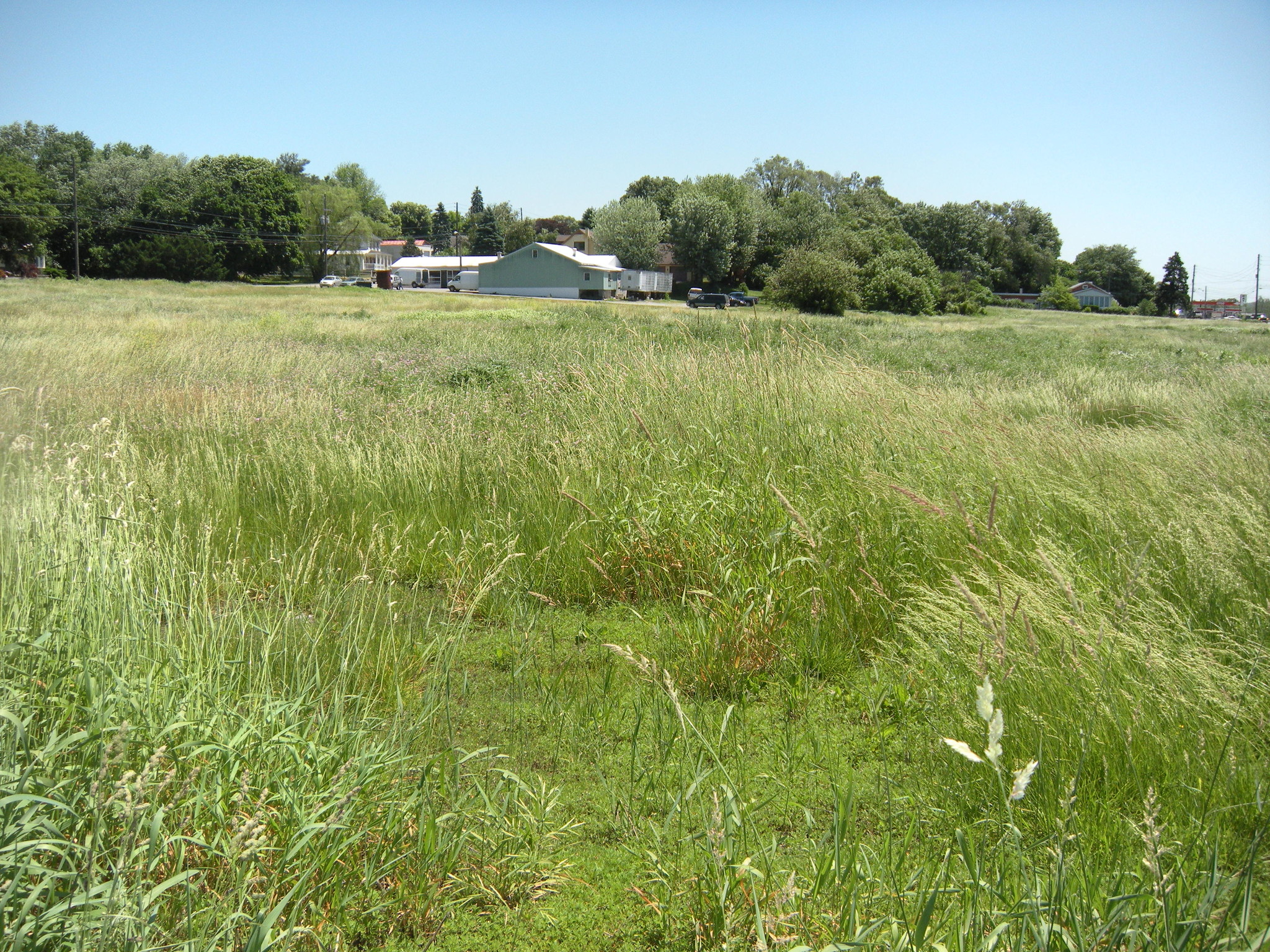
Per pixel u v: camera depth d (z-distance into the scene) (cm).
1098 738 305
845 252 6338
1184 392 1237
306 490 642
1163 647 354
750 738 367
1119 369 1822
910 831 270
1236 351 2611
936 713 363
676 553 531
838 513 535
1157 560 459
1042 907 218
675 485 588
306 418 830
